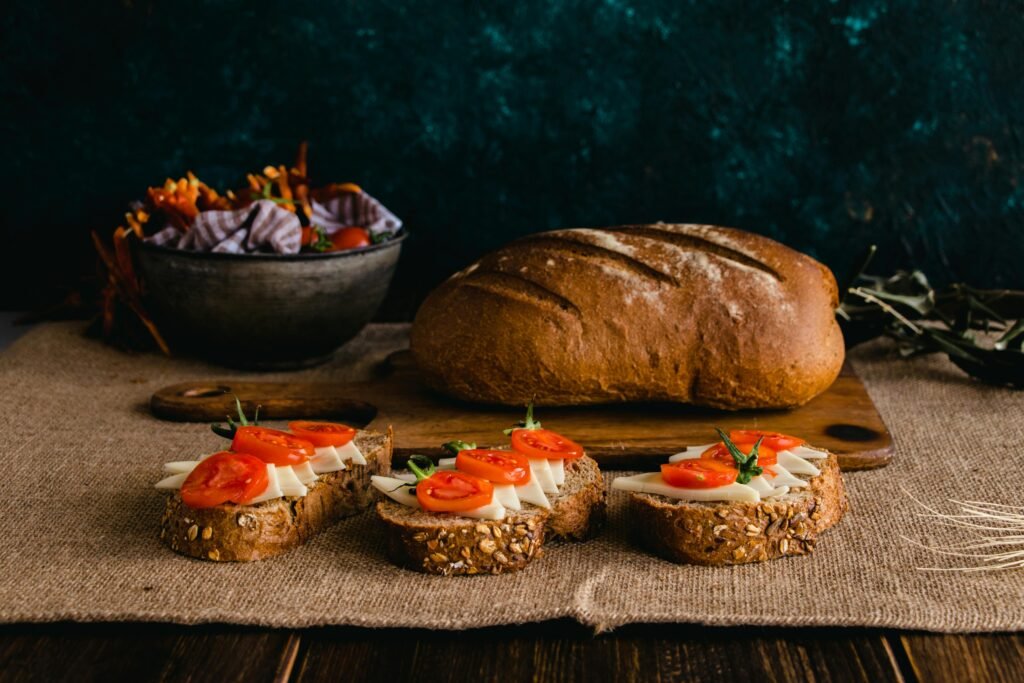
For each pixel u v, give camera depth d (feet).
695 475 2.60
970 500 2.85
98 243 3.75
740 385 3.14
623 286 3.17
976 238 4.22
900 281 3.84
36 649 2.37
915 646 2.37
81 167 4.17
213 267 3.38
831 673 2.31
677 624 2.42
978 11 4.02
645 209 4.25
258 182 3.77
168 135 4.15
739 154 4.18
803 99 4.12
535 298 3.19
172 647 2.38
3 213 4.20
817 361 3.16
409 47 4.09
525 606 2.44
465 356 3.20
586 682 2.29
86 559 2.62
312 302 3.47
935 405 3.39
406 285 4.32
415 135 4.18
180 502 2.64
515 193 4.24
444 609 2.44
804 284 3.22
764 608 2.43
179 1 4.02
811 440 3.07
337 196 3.73
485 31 4.08
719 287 3.16
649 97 4.14
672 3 4.05
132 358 3.76
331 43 4.09
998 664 2.32
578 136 4.18
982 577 2.54
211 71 4.10
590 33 4.08
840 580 2.53
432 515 2.58
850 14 4.04
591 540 2.70
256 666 2.33
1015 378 3.47
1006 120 4.10
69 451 3.10
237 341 3.52
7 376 3.58
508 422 3.19
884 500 2.85
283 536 2.63
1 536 2.71
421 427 3.16
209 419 3.30
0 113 4.10
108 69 4.08
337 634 2.42
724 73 4.11
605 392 3.18
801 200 4.21
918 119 4.12
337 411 3.32
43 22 4.02
